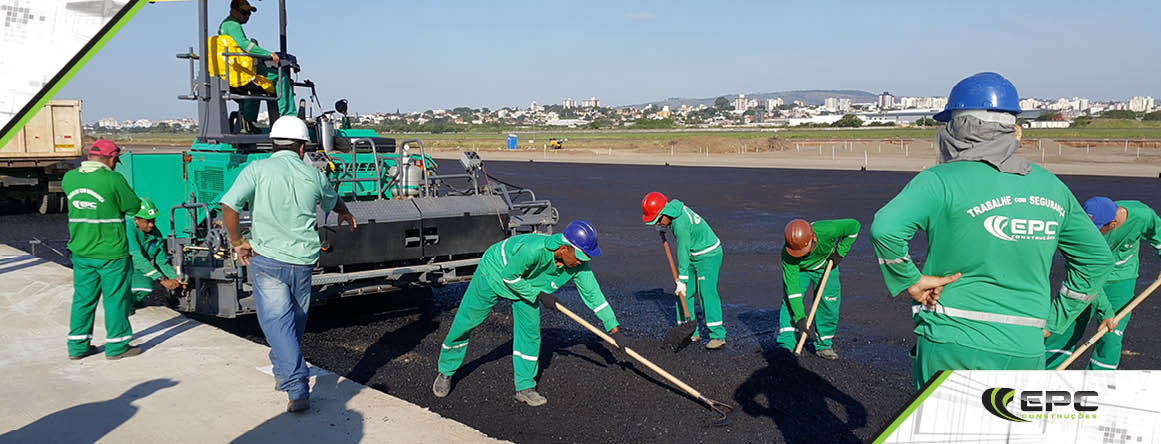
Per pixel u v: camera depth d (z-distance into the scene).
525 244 4.44
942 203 2.37
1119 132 78.12
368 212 6.30
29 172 16.03
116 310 5.25
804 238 5.16
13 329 6.11
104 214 5.12
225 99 7.22
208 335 5.92
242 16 7.33
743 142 59.09
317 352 5.95
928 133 89.94
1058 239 2.48
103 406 4.36
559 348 6.07
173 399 4.49
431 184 7.37
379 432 4.03
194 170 7.48
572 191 21.70
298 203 4.26
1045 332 2.69
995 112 2.41
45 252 11.23
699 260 5.93
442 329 6.70
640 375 5.37
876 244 2.37
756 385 5.16
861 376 5.36
